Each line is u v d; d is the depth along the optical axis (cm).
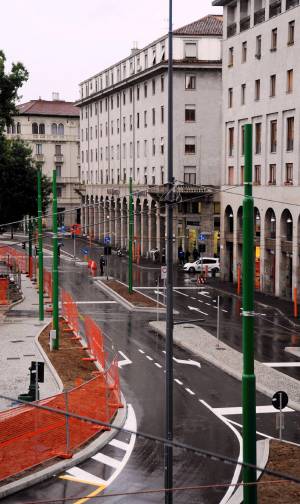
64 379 2702
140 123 8625
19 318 4325
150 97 8219
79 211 12575
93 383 2112
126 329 4041
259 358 3291
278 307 4912
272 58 5462
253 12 5778
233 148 6247
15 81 5844
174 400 2573
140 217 8731
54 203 3403
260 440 2091
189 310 4753
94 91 10681
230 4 6244
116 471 1838
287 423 2303
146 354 3362
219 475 1819
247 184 1205
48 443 1855
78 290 5697
